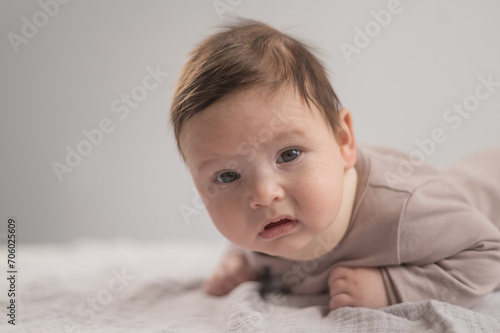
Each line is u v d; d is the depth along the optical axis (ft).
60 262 4.78
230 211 2.92
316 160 2.90
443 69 6.70
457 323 2.55
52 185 7.59
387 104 6.81
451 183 3.57
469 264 3.12
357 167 3.38
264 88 2.81
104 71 7.45
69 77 7.50
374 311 2.81
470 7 6.61
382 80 6.77
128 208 7.70
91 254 5.31
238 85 2.80
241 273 3.73
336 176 3.00
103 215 7.72
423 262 3.18
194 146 2.90
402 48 6.75
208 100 2.82
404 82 6.78
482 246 3.19
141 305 3.56
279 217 2.86
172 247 5.82
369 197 3.23
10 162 7.50
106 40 7.41
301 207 2.87
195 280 4.08
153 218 7.63
